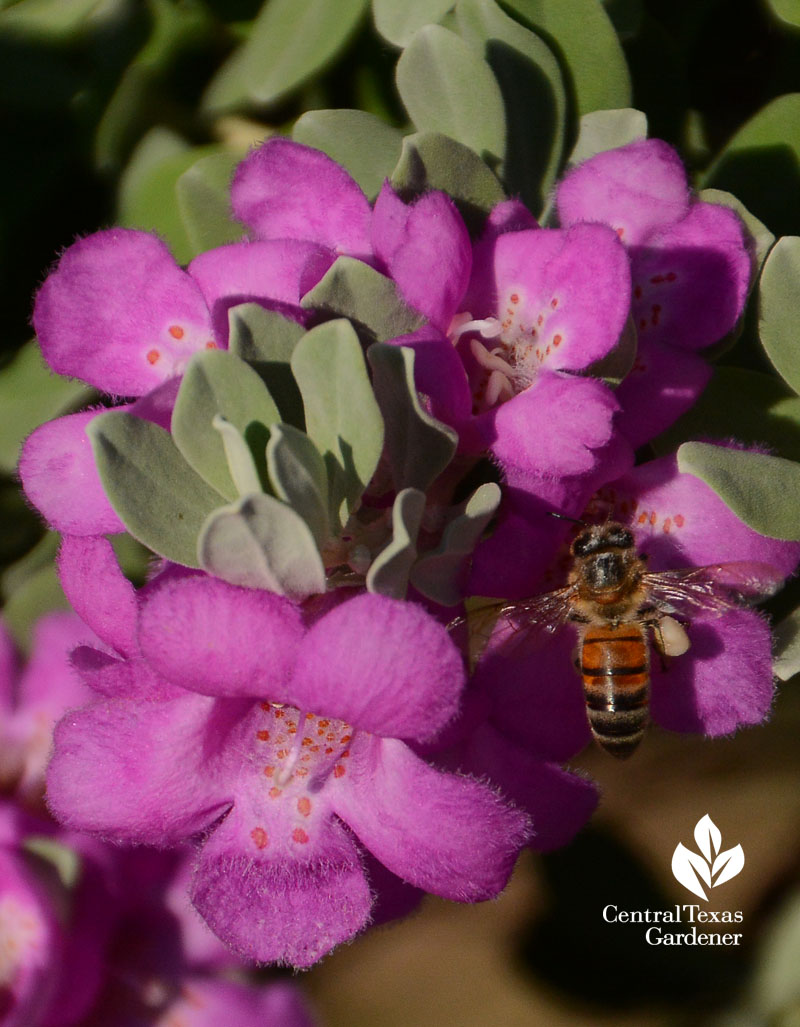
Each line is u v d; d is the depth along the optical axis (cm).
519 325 22
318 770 22
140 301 22
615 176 23
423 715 20
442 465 21
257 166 22
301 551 21
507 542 21
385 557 21
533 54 24
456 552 21
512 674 22
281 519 21
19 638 25
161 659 21
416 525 21
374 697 20
